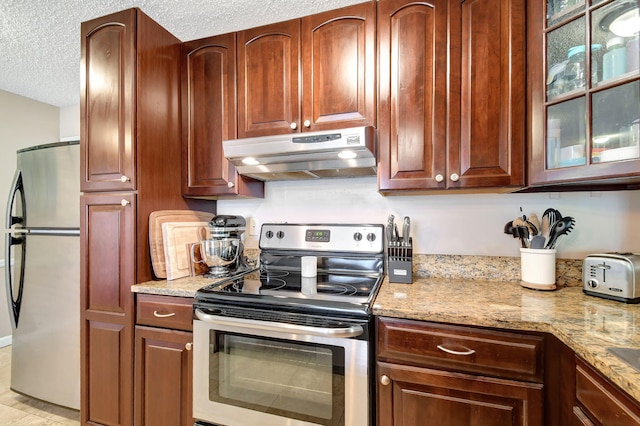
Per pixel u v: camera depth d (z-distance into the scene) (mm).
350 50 1440
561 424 927
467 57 1293
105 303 1513
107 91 1537
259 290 1332
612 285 1153
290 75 1532
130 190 1493
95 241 1544
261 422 1210
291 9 1642
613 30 1001
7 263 1999
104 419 1503
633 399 649
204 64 1699
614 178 981
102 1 1576
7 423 1800
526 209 1507
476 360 1008
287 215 1914
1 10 1636
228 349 1269
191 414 1355
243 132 1610
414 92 1352
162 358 1401
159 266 1548
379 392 1104
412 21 1358
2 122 2736
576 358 862
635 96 943
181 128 1746
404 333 1079
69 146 1823
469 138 1287
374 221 1755
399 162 1366
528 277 1350
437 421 1044
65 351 1809
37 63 2232
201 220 1872
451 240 1616
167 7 1625
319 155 1418
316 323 1125
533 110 1192
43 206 1882
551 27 1140
